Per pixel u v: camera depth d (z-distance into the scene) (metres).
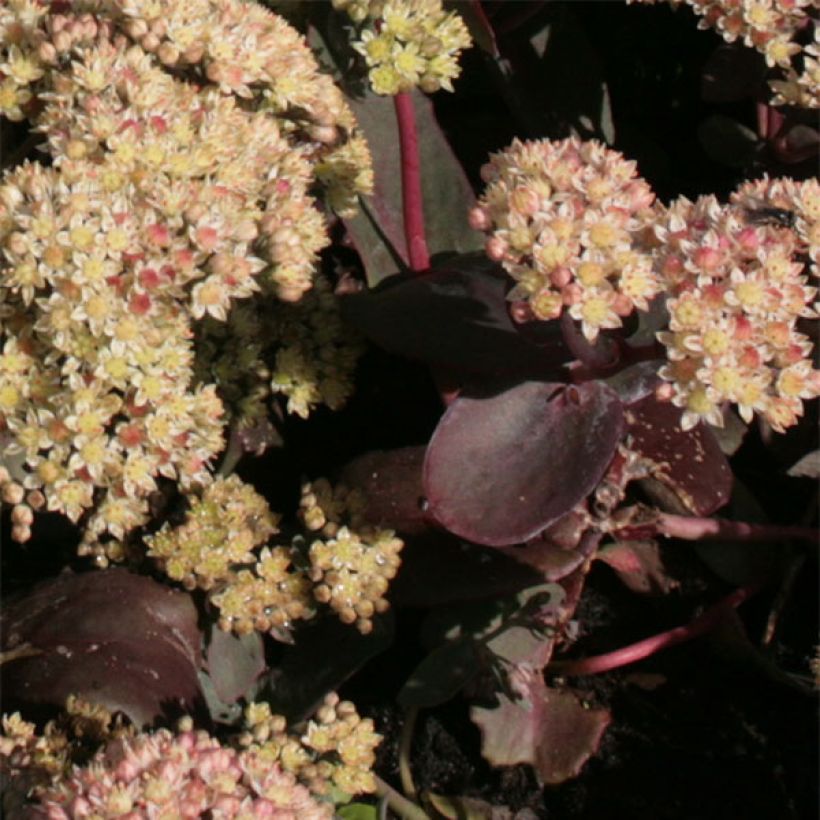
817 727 0.92
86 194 0.83
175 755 0.80
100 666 0.87
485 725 0.90
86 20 0.85
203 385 0.90
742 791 0.91
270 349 0.93
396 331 0.89
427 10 0.89
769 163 0.96
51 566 0.94
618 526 0.91
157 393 0.83
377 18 0.90
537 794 0.91
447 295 0.88
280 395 0.96
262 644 0.90
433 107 0.98
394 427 0.97
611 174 0.83
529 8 0.97
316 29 0.93
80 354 0.83
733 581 0.94
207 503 0.89
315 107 0.89
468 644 0.90
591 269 0.81
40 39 0.86
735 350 0.81
